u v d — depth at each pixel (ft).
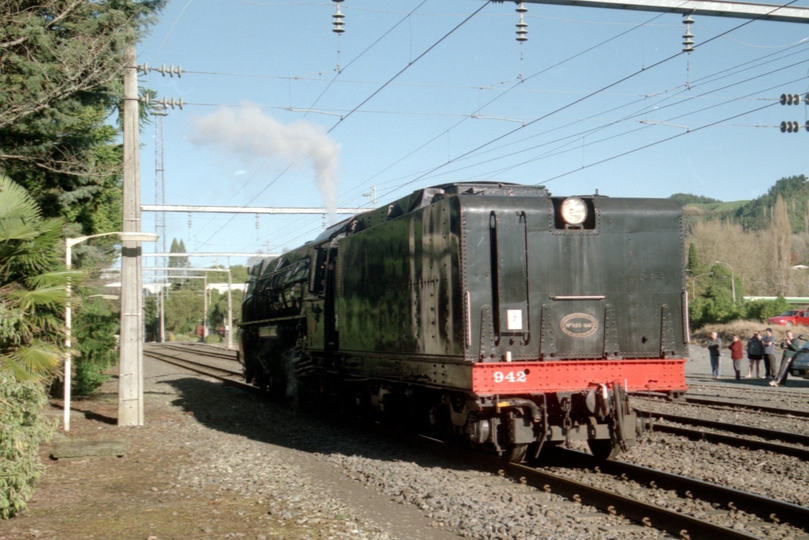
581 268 29.58
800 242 417.90
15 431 22.82
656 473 26.66
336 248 46.37
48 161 43.73
